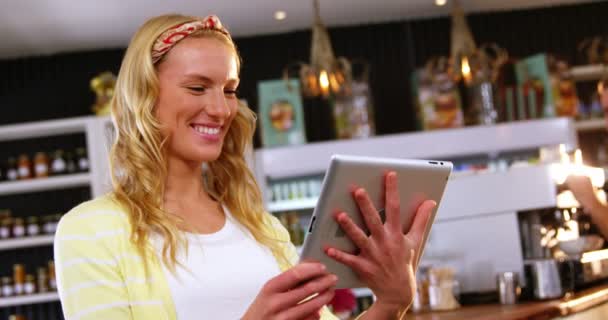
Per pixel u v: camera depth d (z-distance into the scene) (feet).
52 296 19.70
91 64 21.07
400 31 21.50
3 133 19.97
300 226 19.94
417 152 19.34
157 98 5.10
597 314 12.30
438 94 20.17
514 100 20.38
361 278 4.95
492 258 13.74
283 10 19.49
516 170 13.71
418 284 13.33
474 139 19.34
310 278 4.56
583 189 12.19
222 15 19.33
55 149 21.02
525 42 21.58
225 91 5.27
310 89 18.42
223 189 5.56
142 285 4.77
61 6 17.61
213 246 5.09
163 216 4.96
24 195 20.95
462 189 13.99
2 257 20.68
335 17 20.62
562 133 19.40
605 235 12.14
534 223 13.76
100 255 4.78
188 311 4.82
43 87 21.01
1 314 20.29
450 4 20.40
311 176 20.27
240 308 4.95
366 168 4.69
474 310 12.39
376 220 4.72
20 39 19.57
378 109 21.36
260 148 20.33
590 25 21.63
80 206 5.00
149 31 5.14
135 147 5.07
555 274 12.51
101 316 4.68
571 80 20.48
